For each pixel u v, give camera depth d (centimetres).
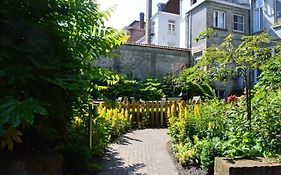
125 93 1547
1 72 295
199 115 679
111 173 473
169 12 3153
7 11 328
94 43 415
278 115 474
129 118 997
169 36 3022
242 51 579
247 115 536
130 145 710
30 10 361
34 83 343
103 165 521
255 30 2067
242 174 370
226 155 451
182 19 2392
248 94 553
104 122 667
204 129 621
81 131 520
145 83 1738
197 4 2073
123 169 498
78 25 395
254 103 548
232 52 583
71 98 418
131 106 1066
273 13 1919
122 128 880
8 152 362
